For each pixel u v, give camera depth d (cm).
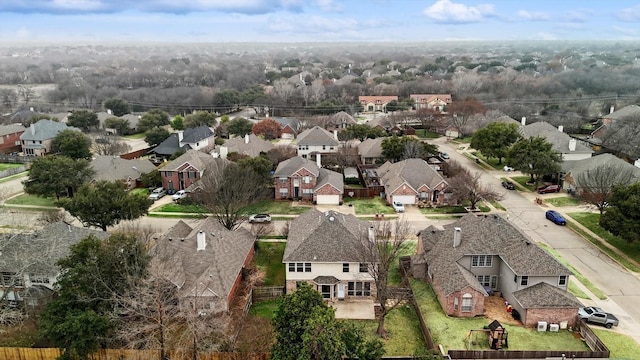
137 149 11144
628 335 3988
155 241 5297
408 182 7400
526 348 3800
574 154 8925
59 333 3409
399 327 4159
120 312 3669
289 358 3209
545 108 14250
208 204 5747
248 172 6488
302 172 7575
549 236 6028
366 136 10781
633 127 9656
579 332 4044
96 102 17938
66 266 3800
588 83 18662
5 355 3578
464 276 4319
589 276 4981
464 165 9469
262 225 6156
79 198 5597
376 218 6744
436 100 15725
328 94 18312
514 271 4288
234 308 4250
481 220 4991
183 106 16812
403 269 5066
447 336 3966
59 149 9888
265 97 16812
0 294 4334
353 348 3378
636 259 5356
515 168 8012
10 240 4428
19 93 19662
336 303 4588
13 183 8388
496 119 11450
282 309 3394
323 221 4831
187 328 3684
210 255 4453
